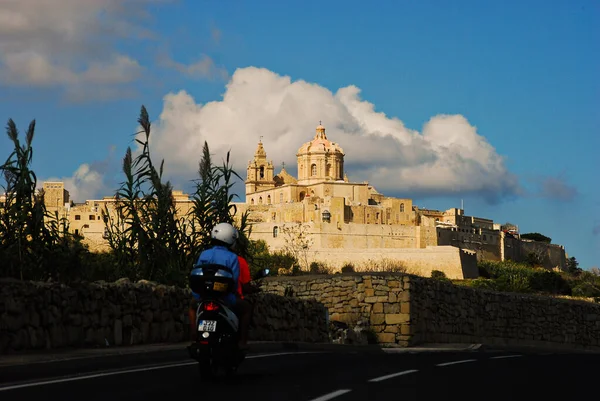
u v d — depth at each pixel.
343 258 156.00
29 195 20.75
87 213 150.00
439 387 13.48
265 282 33.03
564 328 42.75
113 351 17.94
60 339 18.00
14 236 20.53
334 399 11.51
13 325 16.67
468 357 22.45
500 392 13.11
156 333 21.36
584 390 13.95
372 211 199.62
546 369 18.30
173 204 25.53
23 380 13.80
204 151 26.11
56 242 21.52
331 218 189.88
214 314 13.39
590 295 136.38
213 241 14.14
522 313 39.75
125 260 24.36
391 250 155.38
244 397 11.57
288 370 15.84
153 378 13.81
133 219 24.38
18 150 20.75
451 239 195.50
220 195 25.75
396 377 14.91
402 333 30.77
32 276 20.41
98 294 19.28
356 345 28.00
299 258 148.25
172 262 24.27
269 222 167.62
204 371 13.56
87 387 12.41
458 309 34.91
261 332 24.91
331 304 31.78
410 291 31.00
